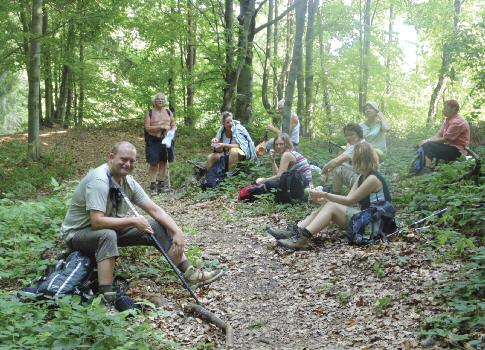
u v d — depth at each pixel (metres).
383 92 21.61
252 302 4.99
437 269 4.99
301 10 9.38
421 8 19.75
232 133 10.45
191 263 5.64
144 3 16.17
